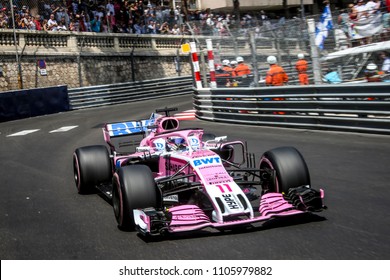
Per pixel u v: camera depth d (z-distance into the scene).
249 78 19.78
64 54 35.31
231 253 6.49
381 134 14.48
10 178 13.14
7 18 32.97
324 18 16.09
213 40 22.00
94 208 9.41
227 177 7.66
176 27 44.12
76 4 37.28
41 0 35.22
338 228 7.18
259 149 14.45
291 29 17.53
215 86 22.11
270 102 18.42
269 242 6.77
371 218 7.57
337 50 15.82
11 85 32.44
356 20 15.03
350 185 9.64
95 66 37.31
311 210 7.34
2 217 9.30
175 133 9.01
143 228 6.95
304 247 6.52
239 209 6.98
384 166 10.97
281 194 7.68
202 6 50.41
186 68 43.97
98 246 7.21
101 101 35.78
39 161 15.57
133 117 26.44
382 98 14.18
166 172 8.89
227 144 9.12
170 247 6.89
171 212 7.14
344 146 13.59
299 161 7.88
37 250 7.27
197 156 8.16
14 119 30.56
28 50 33.50
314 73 16.59
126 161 9.73
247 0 48.94
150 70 41.06
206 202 7.82
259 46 19.03
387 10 14.37
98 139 19.48
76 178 10.54
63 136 21.58
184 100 35.09
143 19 41.84
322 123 16.38
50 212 9.39
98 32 38.09
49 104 32.56
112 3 39.72
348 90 15.16
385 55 14.36
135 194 7.30
